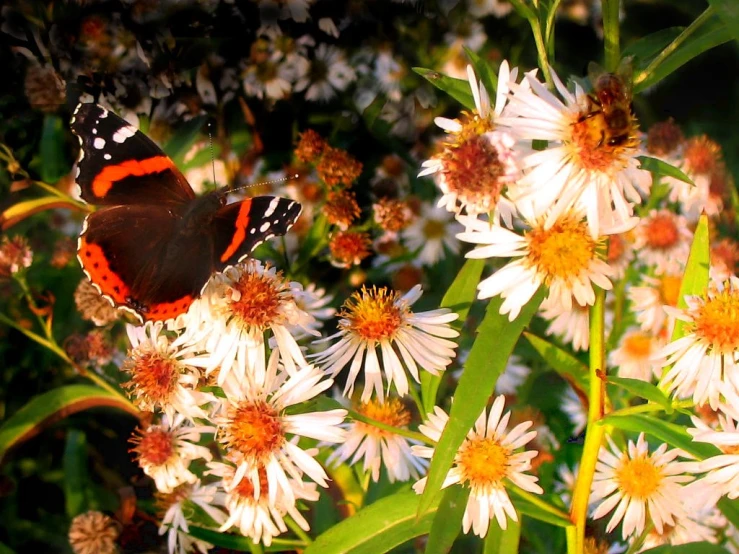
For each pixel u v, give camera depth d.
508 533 0.20
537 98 0.18
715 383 0.19
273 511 0.21
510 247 0.19
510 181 0.18
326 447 0.25
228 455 0.21
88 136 0.22
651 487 0.22
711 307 0.19
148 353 0.22
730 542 0.23
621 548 0.23
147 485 0.30
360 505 0.25
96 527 0.28
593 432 0.19
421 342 0.22
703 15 0.18
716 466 0.19
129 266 0.21
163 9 0.32
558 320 0.28
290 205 0.21
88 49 0.31
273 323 0.21
